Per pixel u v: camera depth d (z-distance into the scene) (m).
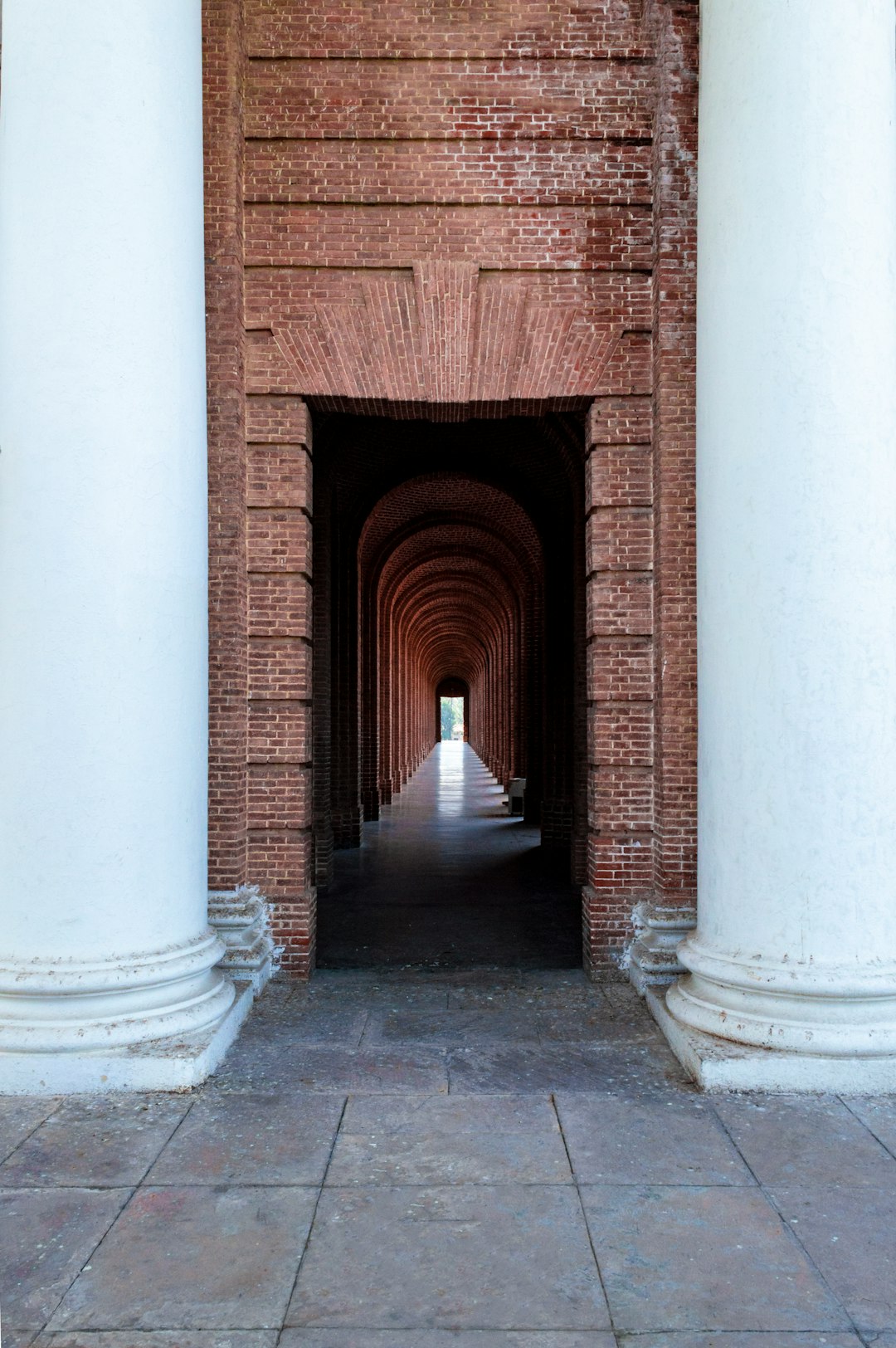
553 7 6.95
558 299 6.91
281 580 6.91
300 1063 5.24
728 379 5.36
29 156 4.99
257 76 6.92
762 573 5.11
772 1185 3.88
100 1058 4.79
